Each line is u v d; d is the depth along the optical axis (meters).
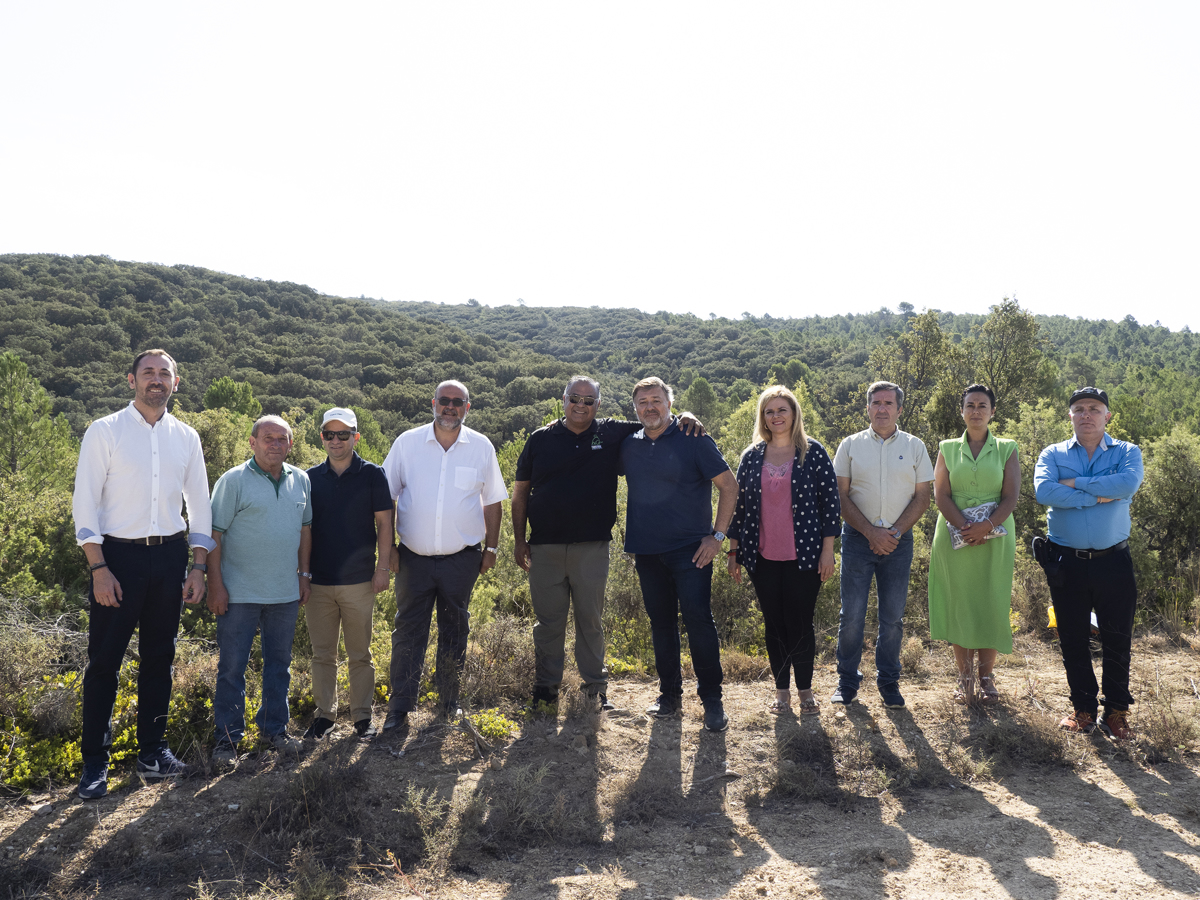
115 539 3.66
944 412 27.88
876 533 4.65
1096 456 4.42
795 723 4.53
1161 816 3.41
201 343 89.81
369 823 3.33
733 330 162.38
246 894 2.82
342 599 4.30
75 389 64.12
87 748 3.63
